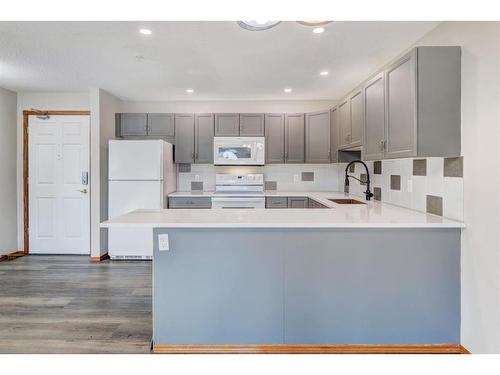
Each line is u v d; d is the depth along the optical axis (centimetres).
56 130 477
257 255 230
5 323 272
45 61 336
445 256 229
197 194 478
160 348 232
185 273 231
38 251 483
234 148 487
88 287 352
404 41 281
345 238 230
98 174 447
